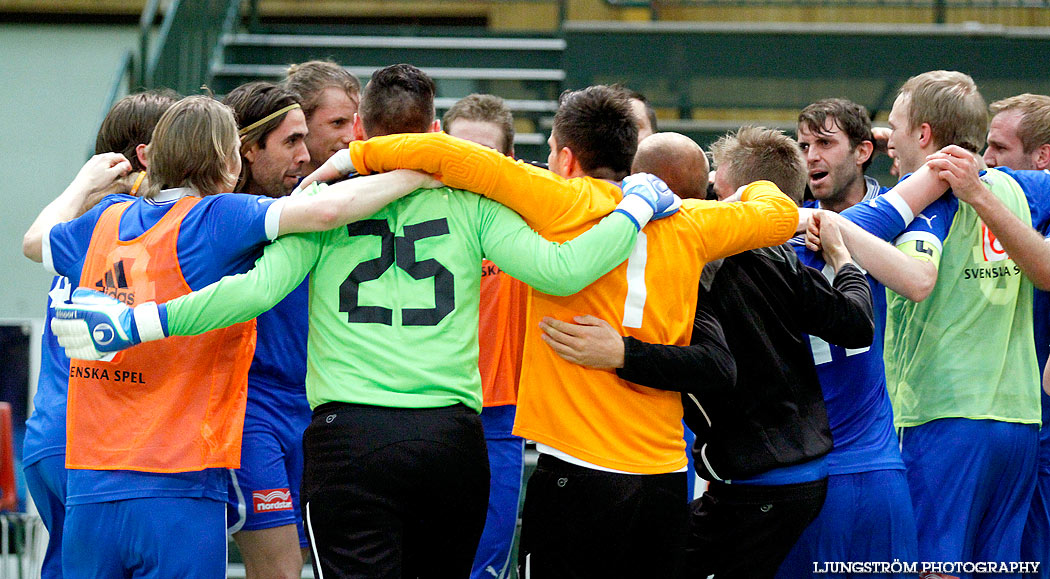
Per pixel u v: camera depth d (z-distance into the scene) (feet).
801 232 27.58
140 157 28.02
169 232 23.53
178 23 61.52
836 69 62.13
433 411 22.50
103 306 22.39
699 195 26.27
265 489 29.91
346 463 21.94
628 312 23.59
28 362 42.47
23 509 41.81
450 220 23.35
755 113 68.13
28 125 73.67
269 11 84.64
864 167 33.76
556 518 23.70
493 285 32.89
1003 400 28.99
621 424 23.53
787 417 25.76
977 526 29.37
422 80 26.12
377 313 22.75
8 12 74.23
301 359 31.22
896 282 26.37
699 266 24.32
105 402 23.80
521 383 24.63
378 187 22.70
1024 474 29.63
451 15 85.46
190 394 23.97
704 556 27.12
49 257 25.16
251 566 30.40
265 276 22.25
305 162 30.01
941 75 30.01
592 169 24.63
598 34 63.31
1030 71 60.80
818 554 27.43
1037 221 30.45
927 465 29.27
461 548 23.65
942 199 28.76
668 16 77.41
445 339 22.88
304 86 33.22
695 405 26.21
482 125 33.86
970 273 29.14
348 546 22.02
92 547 23.81
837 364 27.35
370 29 71.56
